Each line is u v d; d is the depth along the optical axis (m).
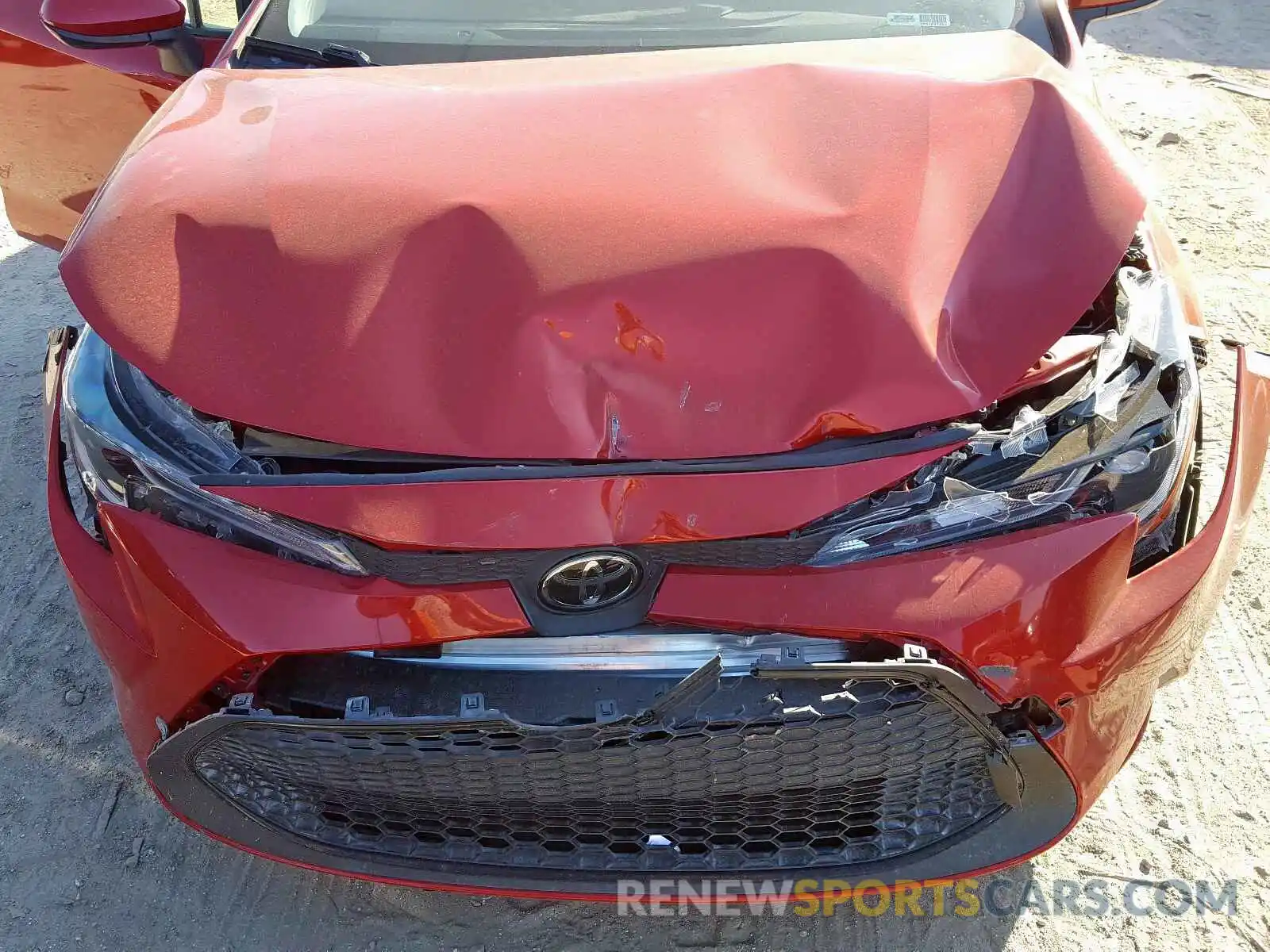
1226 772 2.30
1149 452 1.70
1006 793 1.73
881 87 1.91
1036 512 1.64
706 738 1.60
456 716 1.55
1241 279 3.79
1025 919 2.08
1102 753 1.77
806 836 1.82
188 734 1.70
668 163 1.79
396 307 1.65
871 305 1.62
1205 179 4.41
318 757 1.68
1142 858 2.15
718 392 1.59
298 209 1.76
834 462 1.55
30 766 2.41
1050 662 1.62
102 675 2.60
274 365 1.64
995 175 1.77
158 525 1.67
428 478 1.55
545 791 1.69
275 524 1.63
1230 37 5.71
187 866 2.23
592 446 1.57
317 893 2.18
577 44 2.41
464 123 1.91
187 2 2.77
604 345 1.61
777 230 1.68
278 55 2.44
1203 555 1.78
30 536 2.96
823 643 1.64
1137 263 2.00
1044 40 2.39
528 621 1.60
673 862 1.83
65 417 1.89
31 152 2.99
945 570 1.59
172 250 1.74
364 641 1.61
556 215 1.71
